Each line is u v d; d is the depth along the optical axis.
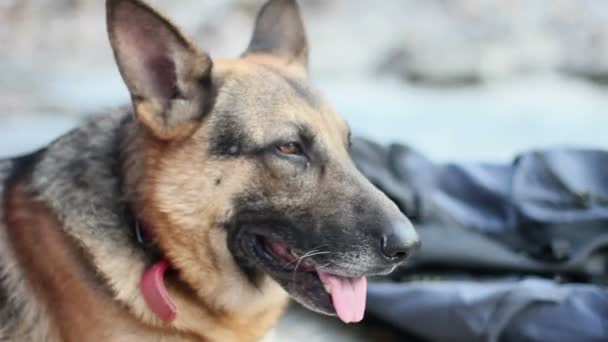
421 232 1.69
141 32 1.35
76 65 3.89
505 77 4.36
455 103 3.66
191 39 1.37
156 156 1.37
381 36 4.71
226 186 1.36
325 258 1.37
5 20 4.26
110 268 1.35
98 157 1.39
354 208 1.37
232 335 1.42
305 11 5.02
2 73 3.50
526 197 1.73
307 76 1.47
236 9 4.61
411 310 1.61
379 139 2.73
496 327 1.54
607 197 1.73
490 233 1.73
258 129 1.37
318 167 1.38
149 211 1.37
